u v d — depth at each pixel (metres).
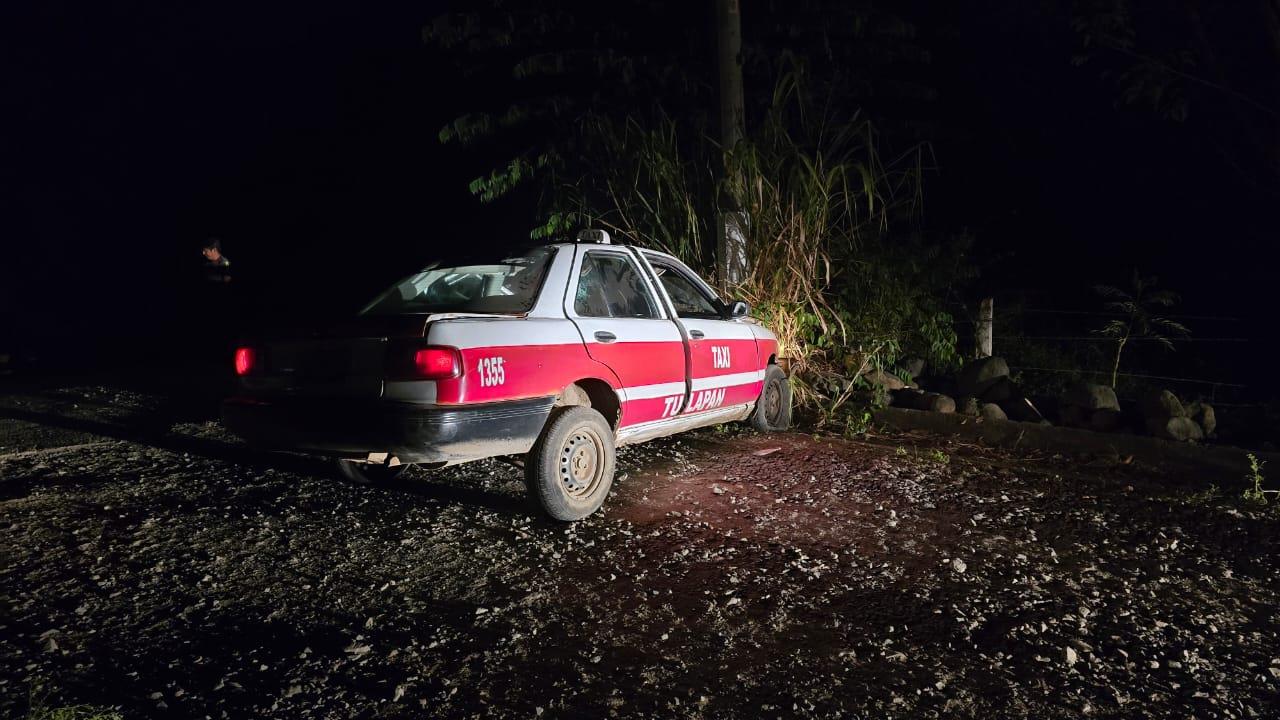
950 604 4.07
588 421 5.25
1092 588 4.27
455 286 5.52
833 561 4.60
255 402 5.08
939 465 6.64
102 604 3.98
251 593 4.12
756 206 8.65
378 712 3.10
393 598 4.09
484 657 3.53
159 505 5.48
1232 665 3.52
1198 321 13.18
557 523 5.17
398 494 5.74
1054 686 3.34
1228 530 5.16
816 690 3.30
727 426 7.93
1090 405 7.65
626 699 3.23
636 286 6.11
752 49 12.07
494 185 12.29
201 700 3.16
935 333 8.80
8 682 3.26
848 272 8.88
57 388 10.45
